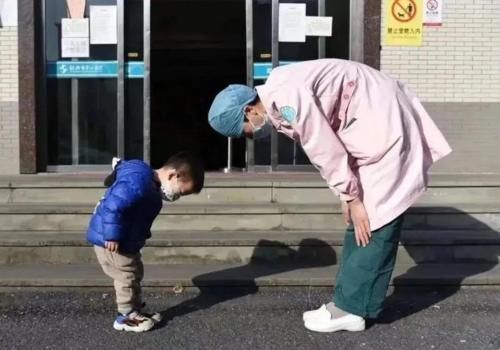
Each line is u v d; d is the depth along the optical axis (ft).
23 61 23.88
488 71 24.62
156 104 31.24
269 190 21.49
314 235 19.07
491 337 14.15
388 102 13.70
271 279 16.98
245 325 14.75
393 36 24.41
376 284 14.16
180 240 18.45
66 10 24.90
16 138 24.11
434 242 18.76
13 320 14.99
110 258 14.12
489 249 18.85
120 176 13.71
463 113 24.64
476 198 21.67
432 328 14.66
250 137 14.12
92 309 15.72
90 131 25.23
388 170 13.64
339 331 14.38
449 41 24.53
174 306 15.92
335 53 25.40
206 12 30.50
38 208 19.98
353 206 13.71
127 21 25.20
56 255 18.47
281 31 25.30
